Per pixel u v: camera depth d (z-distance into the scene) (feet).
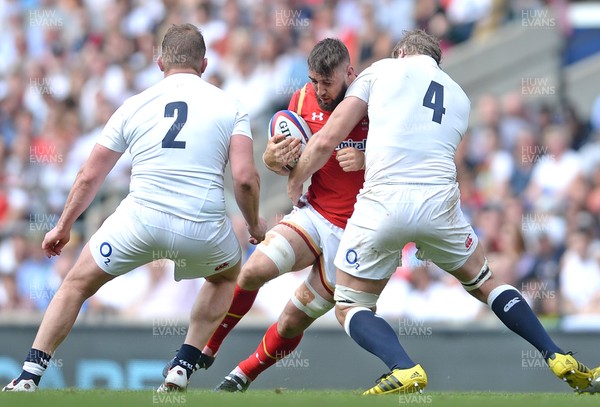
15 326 122.72
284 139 63.77
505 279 130.52
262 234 63.00
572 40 153.48
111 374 118.01
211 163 58.80
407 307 124.67
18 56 155.43
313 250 66.69
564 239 132.26
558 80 151.43
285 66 150.10
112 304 126.62
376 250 58.18
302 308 67.72
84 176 59.00
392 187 57.52
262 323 117.50
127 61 154.61
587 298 128.26
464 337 114.93
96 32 156.35
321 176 66.64
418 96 58.90
